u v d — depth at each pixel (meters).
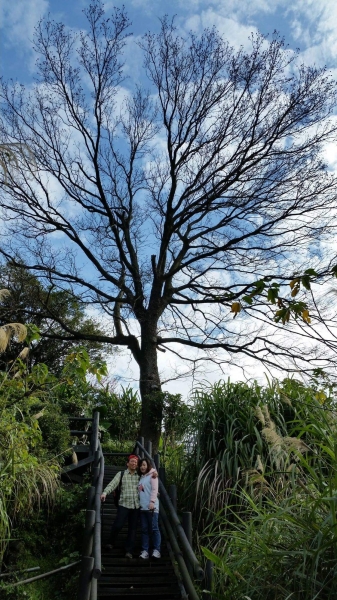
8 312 18.92
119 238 19.23
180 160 18.72
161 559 8.51
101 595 7.48
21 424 9.02
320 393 8.25
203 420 10.15
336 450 5.71
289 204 18.12
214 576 6.76
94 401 18.89
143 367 18.20
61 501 10.23
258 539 6.12
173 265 19.05
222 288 17.73
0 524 7.79
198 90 18.59
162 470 10.52
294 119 18.02
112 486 8.76
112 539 8.86
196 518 9.28
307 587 5.12
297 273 5.38
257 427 9.77
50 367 21.53
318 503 5.34
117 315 19.78
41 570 9.06
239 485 8.93
